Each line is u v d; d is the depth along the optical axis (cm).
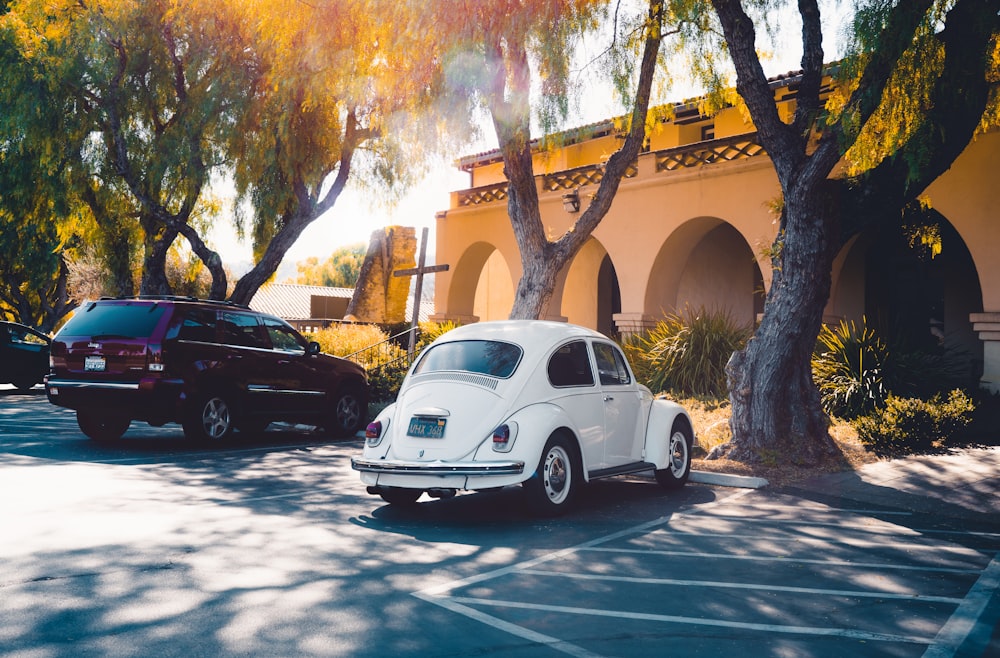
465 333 805
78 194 1884
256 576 521
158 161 1755
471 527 688
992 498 826
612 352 864
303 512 730
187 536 622
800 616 459
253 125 1797
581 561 576
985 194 1342
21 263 2956
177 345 1074
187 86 1814
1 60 1745
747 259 2033
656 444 859
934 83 938
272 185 1819
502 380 736
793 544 634
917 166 903
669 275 1812
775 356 1034
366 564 559
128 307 1088
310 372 1254
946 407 1149
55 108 1755
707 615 459
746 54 1036
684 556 593
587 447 775
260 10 1533
